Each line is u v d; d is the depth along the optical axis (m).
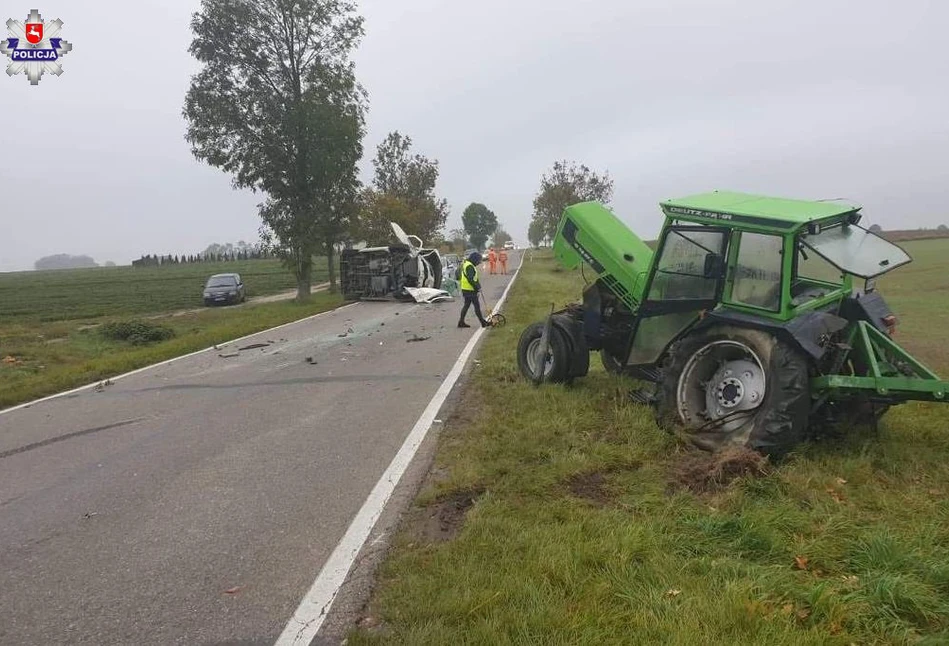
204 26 24.69
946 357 9.64
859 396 5.24
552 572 3.54
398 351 12.31
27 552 4.39
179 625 3.41
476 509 4.50
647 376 7.13
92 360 13.75
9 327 21.81
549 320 8.12
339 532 4.43
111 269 101.75
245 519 4.74
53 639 3.33
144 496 5.33
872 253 5.73
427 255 27.19
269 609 3.52
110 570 4.07
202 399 8.97
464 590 3.43
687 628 2.96
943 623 3.07
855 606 3.15
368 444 6.40
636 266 7.68
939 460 5.12
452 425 6.88
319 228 26.19
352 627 3.29
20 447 7.14
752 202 6.31
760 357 5.32
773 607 3.16
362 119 27.30
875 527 3.97
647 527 4.05
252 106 25.42
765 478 4.76
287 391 9.12
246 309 25.14
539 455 5.55
